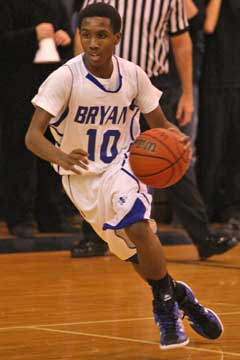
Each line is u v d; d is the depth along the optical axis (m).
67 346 7.70
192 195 13.27
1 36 14.68
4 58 15.08
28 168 15.38
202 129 17.55
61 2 14.99
